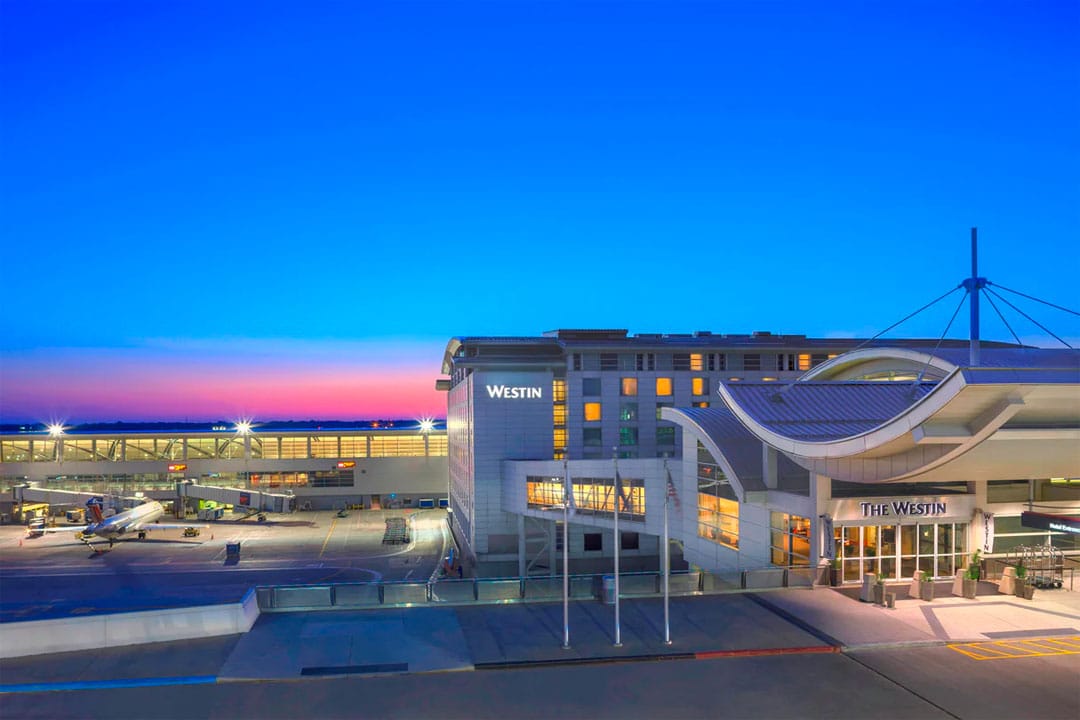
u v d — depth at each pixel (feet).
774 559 139.64
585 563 266.77
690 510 175.11
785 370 309.63
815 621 106.11
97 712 79.15
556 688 85.30
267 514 404.77
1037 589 123.65
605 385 296.92
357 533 343.67
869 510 126.62
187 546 311.06
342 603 113.19
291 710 79.56
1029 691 82.58
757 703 80.79
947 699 80.84
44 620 97.09
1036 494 139.23
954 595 119.44
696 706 80.28
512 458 279.69
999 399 96.89
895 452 110.11
